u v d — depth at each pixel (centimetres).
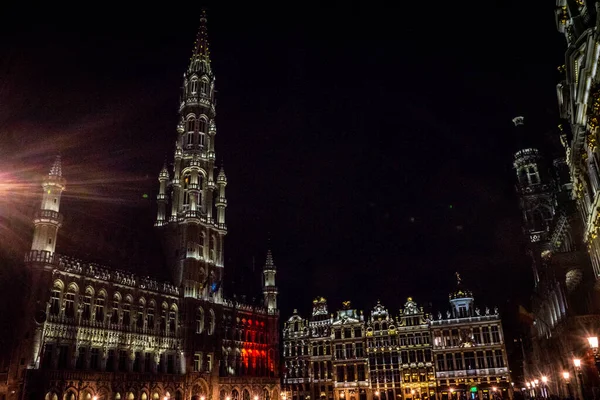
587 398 4259
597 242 3978
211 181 9300
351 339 9425
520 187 8000
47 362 5678
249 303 10188
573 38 3150
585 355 4247
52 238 6056
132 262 7681
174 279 8125
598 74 2873
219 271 8762
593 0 2895
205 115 9781
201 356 7812
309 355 9756
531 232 7588
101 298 6569
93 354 6262
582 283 4625
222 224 9206
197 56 10438
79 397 5766
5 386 5253
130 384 6469
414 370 8719
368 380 8988
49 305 5784
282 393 9625
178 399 7188
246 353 9006
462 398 8225
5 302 5653
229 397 8125
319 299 10300
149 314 7225
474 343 8481
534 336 7644
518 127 8469
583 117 3416
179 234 8444
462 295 8950
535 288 7162
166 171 9412
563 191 5619
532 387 7912
